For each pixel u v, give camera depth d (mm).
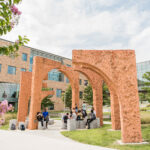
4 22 2889
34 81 13031
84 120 13047
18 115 14852
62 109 37969
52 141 7301
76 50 7789
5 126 13555
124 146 6543
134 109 7512
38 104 13055
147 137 8086
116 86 7660
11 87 29109
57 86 37719
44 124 12617
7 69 28016
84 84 43781
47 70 14203
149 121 13148
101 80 14945
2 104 2275
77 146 6293
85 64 7984
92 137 8539
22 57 30844
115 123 10984
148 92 17250
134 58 7988
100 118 14102
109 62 7859
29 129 12336
